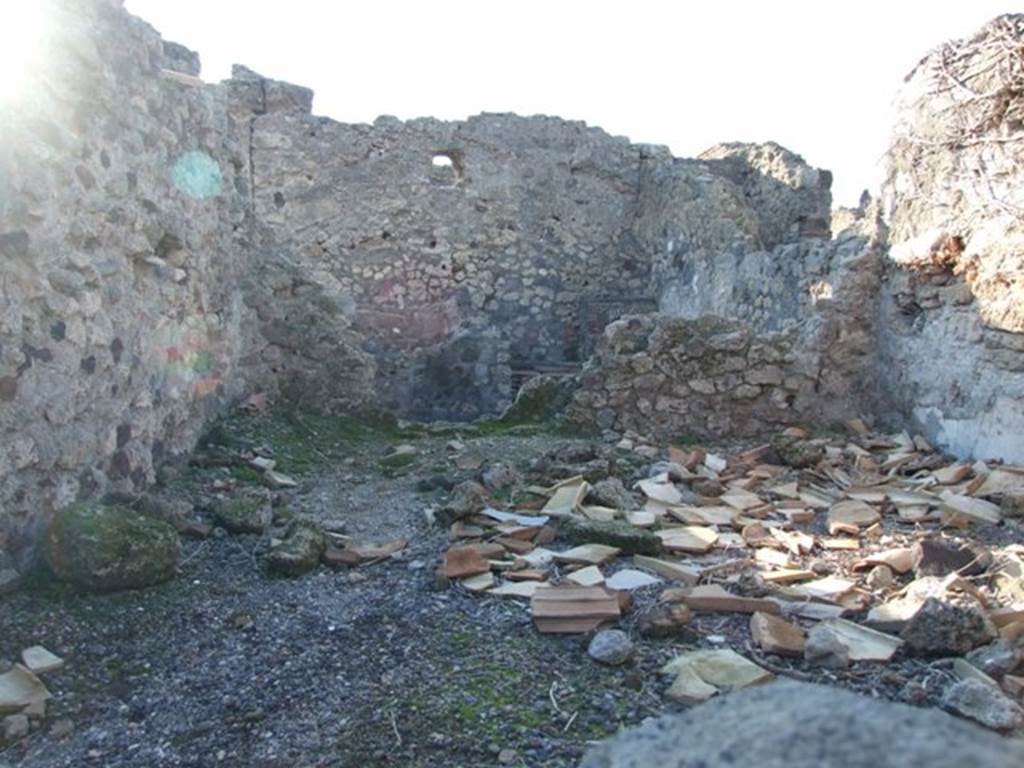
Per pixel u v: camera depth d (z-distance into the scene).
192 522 4.03
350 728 2.50
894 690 2.71
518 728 2.47
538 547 4.01
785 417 6.62
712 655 2.84
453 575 3.57
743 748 1.20
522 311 11.73
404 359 9.75
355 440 6.24
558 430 6.54
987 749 1.10
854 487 5.26
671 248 11.02
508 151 11.60
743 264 9.05
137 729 2.56
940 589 3.30
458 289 11.51
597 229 11.96
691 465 5.60
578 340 11.85
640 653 2.91
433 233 11.41
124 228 4.20
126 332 4.18
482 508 4.44
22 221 3.27
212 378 5.59
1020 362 5.32
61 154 3.56
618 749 1.36
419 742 2.42
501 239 11.63
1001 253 5.48
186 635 3.10
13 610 3.04
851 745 1.13
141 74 4.46
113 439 4.00
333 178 11.08
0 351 3.12
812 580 3.62
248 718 2.58
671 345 6.53
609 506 4.69
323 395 6.60
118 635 3.04
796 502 4.97
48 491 3.41
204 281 5.43
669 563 3.75
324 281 11.01
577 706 2.59
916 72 6.35
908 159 6.43
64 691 2.72
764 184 11.57
